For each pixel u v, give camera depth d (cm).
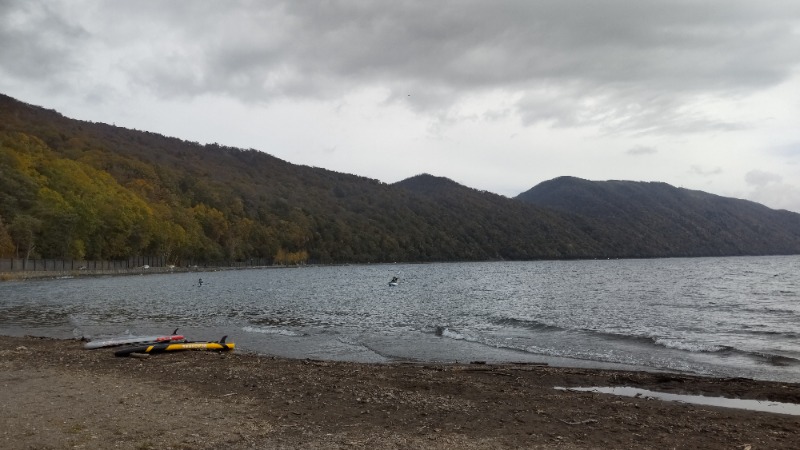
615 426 1080
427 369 1727
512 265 18738
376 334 2698
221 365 1695
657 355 2077
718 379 1595
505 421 1103
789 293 5731
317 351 2211
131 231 10944
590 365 1894
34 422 1019
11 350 1892
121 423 1023
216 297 5197
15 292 5425
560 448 939
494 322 3200
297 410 1150
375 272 13375
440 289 6712
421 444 934
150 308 3966
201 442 921
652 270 12775
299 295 5616
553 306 4322
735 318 3444
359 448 901
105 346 2038
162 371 1568
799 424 1110
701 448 951
